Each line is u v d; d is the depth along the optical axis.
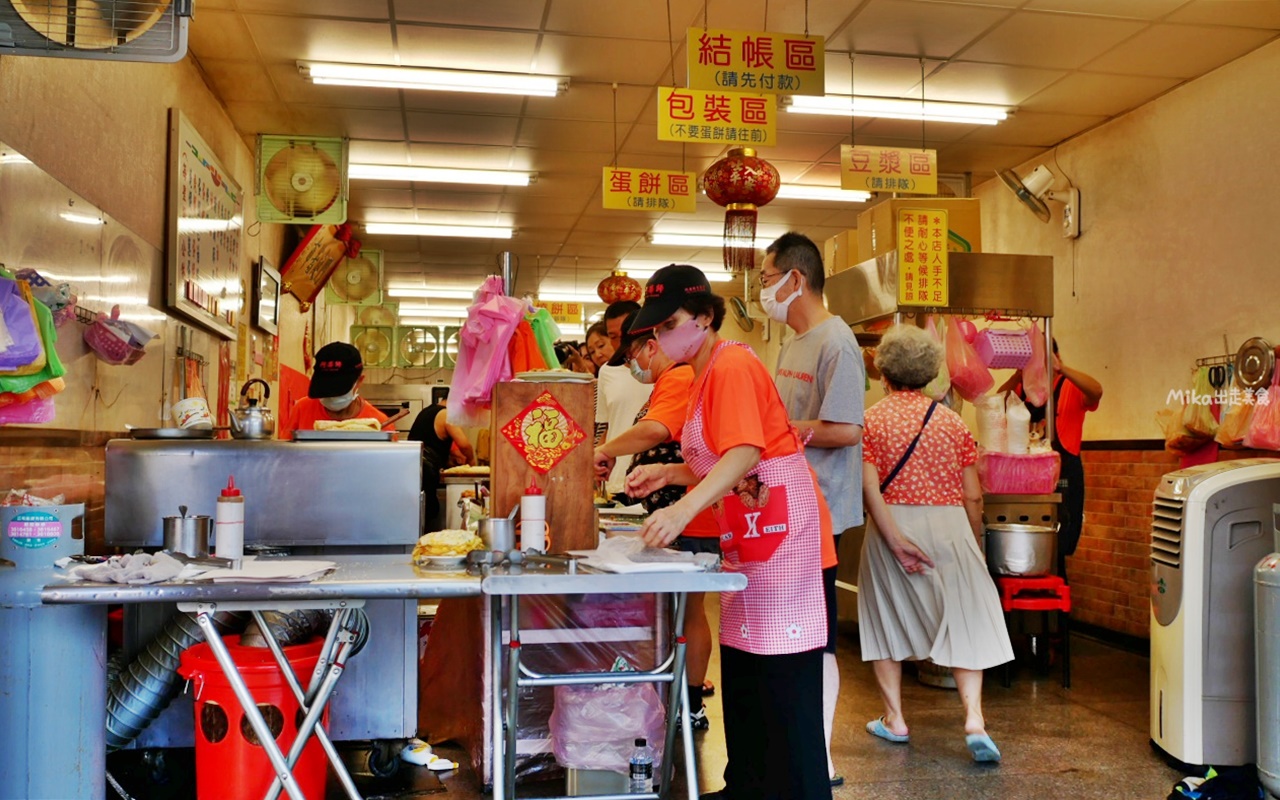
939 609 3.85
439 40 5.75
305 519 3.25
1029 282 5.56
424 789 3.29
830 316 3.45
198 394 5.91
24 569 2.54
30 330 2.60
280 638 2.94
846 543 6.24
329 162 7.52
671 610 3.28
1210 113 5.93
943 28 5.49
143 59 2.65
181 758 3.41
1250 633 3.51
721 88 4.92
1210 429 5.57
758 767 2.43
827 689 3.18
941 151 7.61
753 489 2.45
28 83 3.33
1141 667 5.50
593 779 3.01
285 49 5.87
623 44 5.79
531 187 9.02
